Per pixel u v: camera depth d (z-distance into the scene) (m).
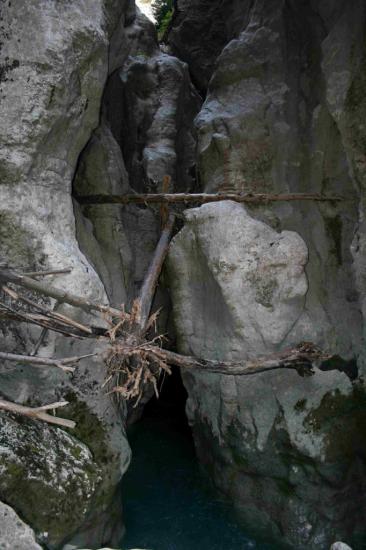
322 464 6.29
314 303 7.10
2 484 4.73
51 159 5.69
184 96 11.76
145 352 4.95
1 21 5.42
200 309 7.43
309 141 7.63
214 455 7.45
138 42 11.82
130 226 9.15
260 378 6.71
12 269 4.65
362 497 6.55
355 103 6.70
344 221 7.25
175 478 7.98
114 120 10.36
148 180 10.20
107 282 7.44
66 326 4.84
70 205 5.96
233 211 6.84
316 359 6.22
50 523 4.98
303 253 6.81
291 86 7.92
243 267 6.60
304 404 6.53
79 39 5.62
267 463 6.70
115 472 5.72
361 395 6.72
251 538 6.77
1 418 5.09
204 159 8.12
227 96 8.29
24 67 5.34
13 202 5.22
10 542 4.42
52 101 5.41
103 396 5.84
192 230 7.29
